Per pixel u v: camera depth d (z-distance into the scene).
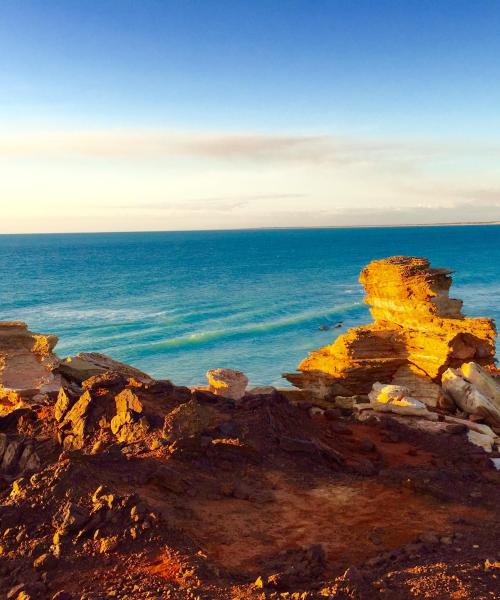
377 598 10.51
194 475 16.81
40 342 33.00
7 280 149.25
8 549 12.70
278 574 11.27
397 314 38.22
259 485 17.03
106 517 13.30
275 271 180.25
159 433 18.78
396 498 16.69
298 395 36.81
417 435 23.89
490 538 13.95
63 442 19.88
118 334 81.25
